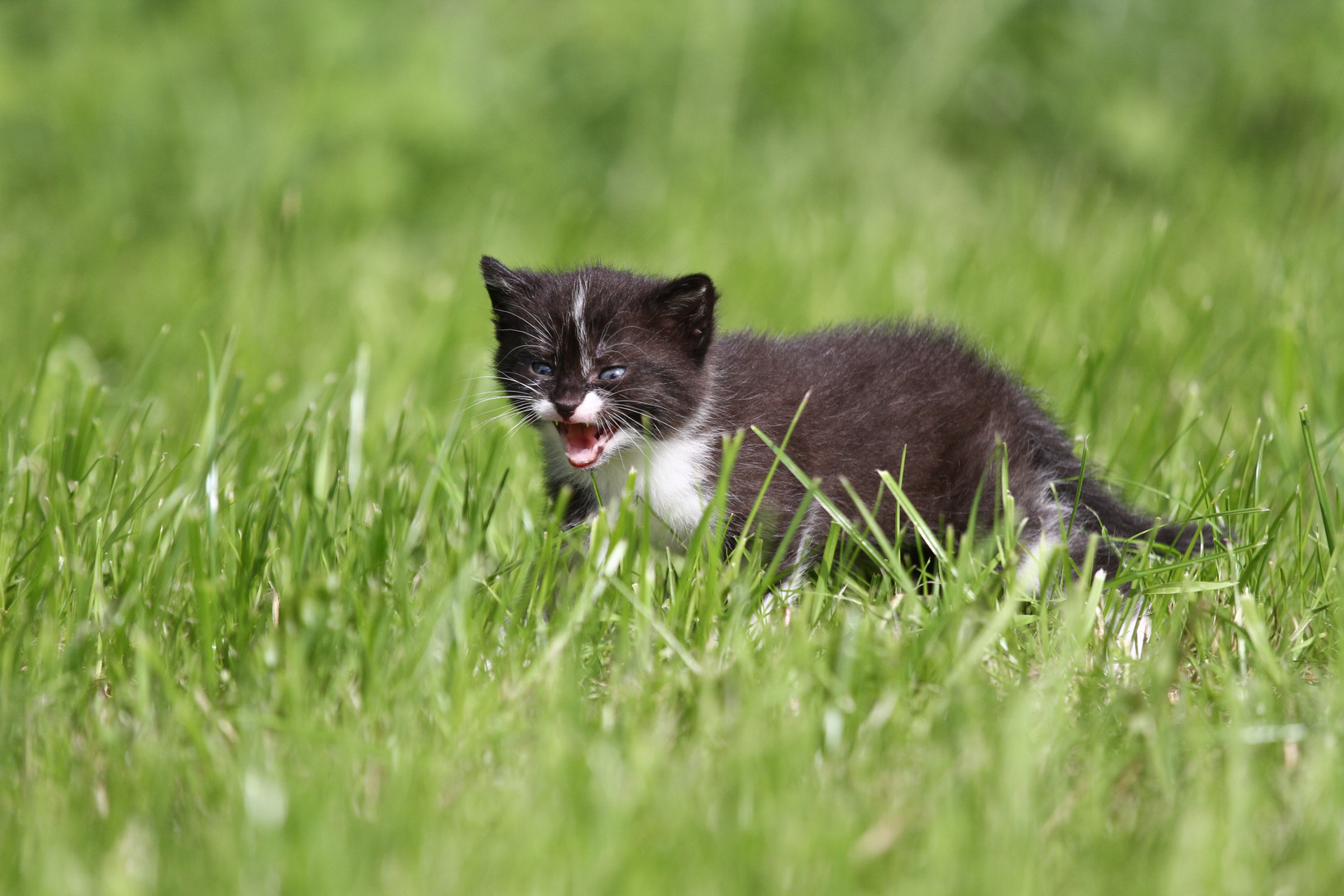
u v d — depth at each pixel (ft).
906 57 81.82
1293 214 60.85
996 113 83.87
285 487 32.48
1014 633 27.09
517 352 33.53
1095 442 39.86
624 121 77.92
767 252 59.41
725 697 24.59
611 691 24.95
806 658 25.04
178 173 68.69
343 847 19.98
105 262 56.49
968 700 23.32
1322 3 83.30
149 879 19.93
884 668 24.97
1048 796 21.79
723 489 28.50
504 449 37.86
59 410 41.14
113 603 27.73
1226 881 19.44
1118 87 83.82
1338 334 44.83
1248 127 82.64
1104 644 26.91
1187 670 26.94
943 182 78.69
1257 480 33.76
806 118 79.36
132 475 35.06
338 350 48.67
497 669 25.72
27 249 58.75
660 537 33.01
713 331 33.60
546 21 79.30
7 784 22.29
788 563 32.22
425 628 25.23
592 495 33.50
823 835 20.34
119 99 69.56
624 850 19.63
